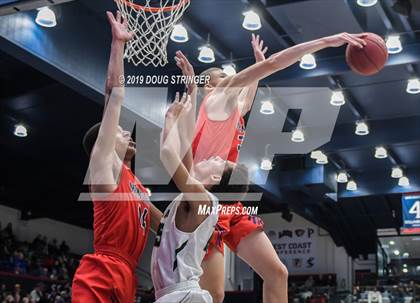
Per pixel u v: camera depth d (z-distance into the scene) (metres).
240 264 24.91
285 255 27.11
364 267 28.47
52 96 13.84
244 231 4.45
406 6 9.54
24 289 19.77
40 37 9.82
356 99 14.23
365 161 17.98
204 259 4.34
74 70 10.38
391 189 18.59
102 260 3.98
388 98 14.09
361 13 10.62
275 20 11.03
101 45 11.02
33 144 16.62
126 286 4.00
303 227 27.12
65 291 20.83
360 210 22.61
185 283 3.68
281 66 4.30
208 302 3.69
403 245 24.81
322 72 12.11
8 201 23.64
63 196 22.55
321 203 20.70
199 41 11.38
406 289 20.66
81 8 10.59
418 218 18.14
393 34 10.96
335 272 26.42
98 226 4.11
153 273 3.84
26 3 7.78
